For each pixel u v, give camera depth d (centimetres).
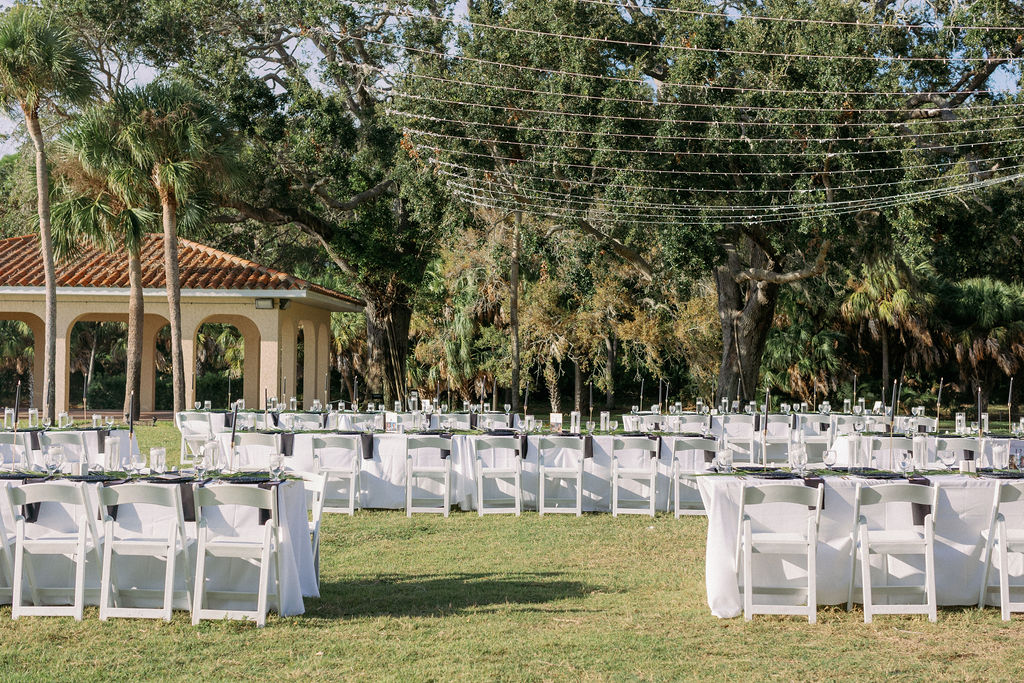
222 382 3412
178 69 2422
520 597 645
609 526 938
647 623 580
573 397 3988
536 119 1927
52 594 605
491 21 1984
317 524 670
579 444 1012
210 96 2330
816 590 605
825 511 612
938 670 490
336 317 3309
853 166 1764
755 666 495
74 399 4038
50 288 1720
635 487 1032
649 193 1844
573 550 816
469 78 1952
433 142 1986
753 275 2030
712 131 1769
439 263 2972
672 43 1989
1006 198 1938
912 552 596
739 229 1975
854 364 3306
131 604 598
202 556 571
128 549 578
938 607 623
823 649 528
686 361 3145
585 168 1914
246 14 2450
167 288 1914
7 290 2108
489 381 3056
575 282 2364
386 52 2447
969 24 1800
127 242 1825
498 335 2925
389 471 1034
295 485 626
